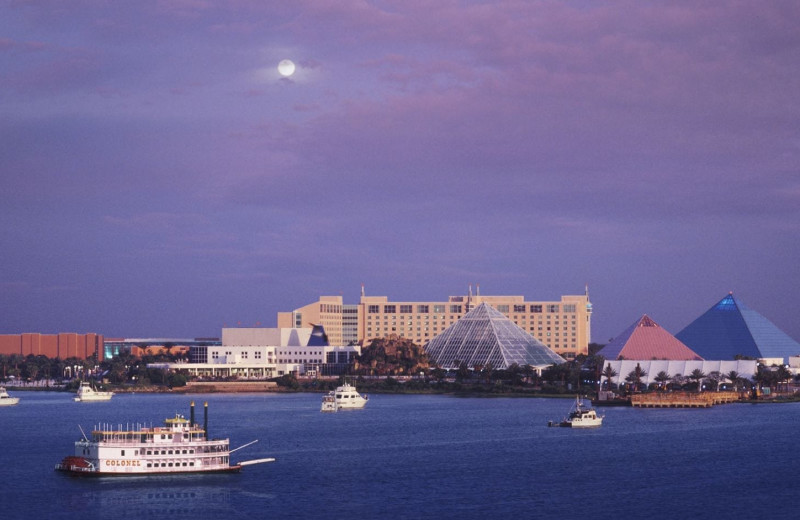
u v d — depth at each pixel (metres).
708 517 189.00
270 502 199.00
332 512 191.12
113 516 186.88
